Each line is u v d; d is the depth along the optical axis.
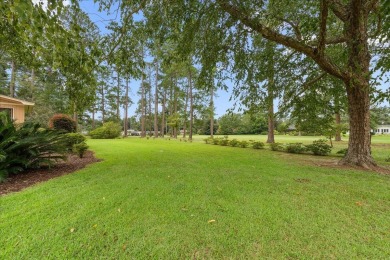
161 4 4.07
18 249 1.69
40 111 19.67
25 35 2.92
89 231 1.97
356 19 4.78
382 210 2.49
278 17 5.18
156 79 24.05
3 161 3.80
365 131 5.25
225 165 5.33
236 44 5.27
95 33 3.89
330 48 6.60
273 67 6.51
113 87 27.52
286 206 2.60
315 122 7.68
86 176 4.02
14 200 2.71
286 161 6.14
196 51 5.38
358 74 4.88
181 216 2.30
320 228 2.06
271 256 1.65
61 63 3.59
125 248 1.73
